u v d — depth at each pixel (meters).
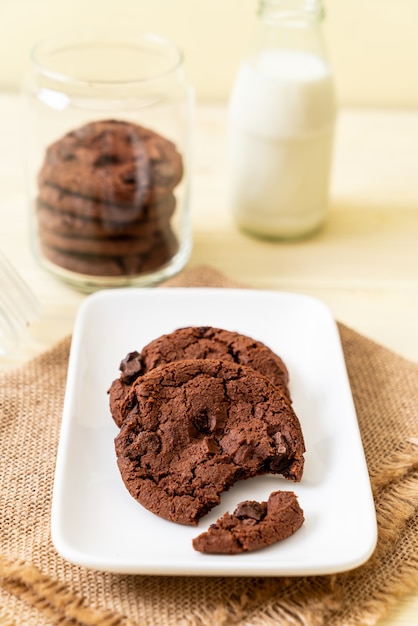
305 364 0.54
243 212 0.68
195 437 0.47
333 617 0.43
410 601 0.44
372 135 0.83
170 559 0.42
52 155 0.60
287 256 0.67
